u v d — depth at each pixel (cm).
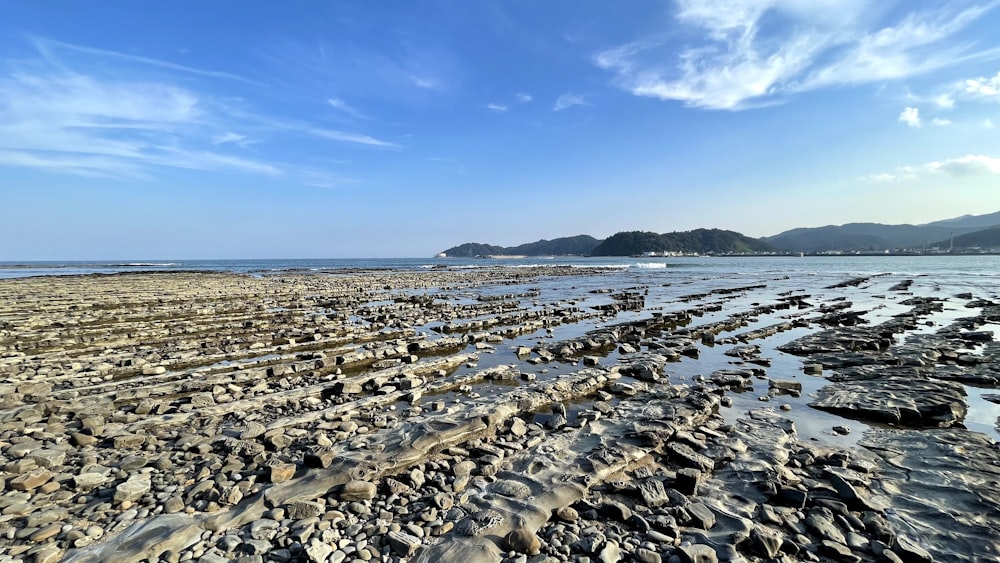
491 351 1845
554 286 5344
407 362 1619
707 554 555
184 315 2770
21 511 649
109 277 7400
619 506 657
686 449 855
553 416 1042
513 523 616
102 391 1254
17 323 2314
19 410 1034
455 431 904
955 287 4528
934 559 560
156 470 786
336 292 4375
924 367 1464
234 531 606
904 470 787
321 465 759
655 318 2573
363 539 591
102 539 589
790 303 3291
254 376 1418
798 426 1027
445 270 10325
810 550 582
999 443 887
